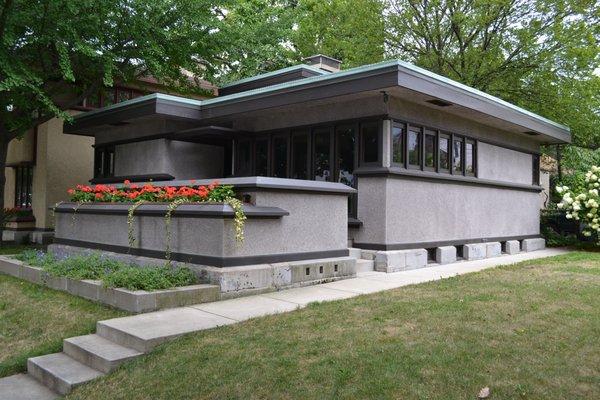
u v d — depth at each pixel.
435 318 5.86
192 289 6.96
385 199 10.06
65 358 5.77
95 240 10.34
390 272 9.82
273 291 7.86
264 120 12.62
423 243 10.91
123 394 4.66
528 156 15.25
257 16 24.20
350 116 10.67
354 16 21.16
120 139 14.89
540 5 17.98
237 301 7.17
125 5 13.37
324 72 14.05
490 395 3.94
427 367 4.43
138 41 14.06
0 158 14.19
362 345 5.04
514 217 14.38
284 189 8.23
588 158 20.64
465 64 19.47
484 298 6.80
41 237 16.55
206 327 5.88
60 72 13.95
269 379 4.46
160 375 4.83
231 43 17.17
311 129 11.55
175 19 14.66
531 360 4.55
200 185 9.09
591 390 4.01
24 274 9.43
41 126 17.31
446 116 11.63
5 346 6.50
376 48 20.62
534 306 6.33
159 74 15.38
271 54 20.09
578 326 5.52
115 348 5.57
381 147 10.17
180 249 8.16
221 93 16.09
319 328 5.67
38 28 12.28
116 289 6.98
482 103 11.37
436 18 19.70
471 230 12.48
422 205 10.96
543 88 18.42
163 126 13.39
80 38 13.07
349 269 9.09
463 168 12.23
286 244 8.29
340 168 10.98
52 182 17.02
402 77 9.08
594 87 18.05
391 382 4.19
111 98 17.89
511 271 9.38
